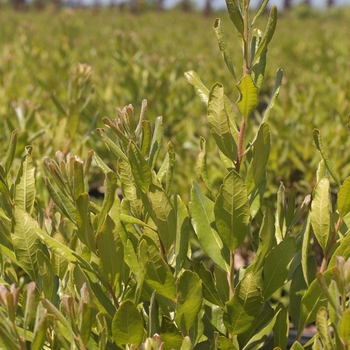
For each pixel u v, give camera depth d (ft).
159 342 4.18
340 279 3.86
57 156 4.65
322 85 21.52
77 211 4.42
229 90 22.45
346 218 5.33
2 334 3.83
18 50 26.45
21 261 5.10
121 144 5.24
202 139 5.43
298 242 5.71
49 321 4.50
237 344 5.53
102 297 4.99
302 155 14.96
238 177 4.85
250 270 5.17
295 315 5.53
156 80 19.04
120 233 5.21
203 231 5.36
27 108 11.67
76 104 10.64
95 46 31.81
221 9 115.55
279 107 16.80
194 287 4.71
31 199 5.32
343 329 3.90
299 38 40.93
